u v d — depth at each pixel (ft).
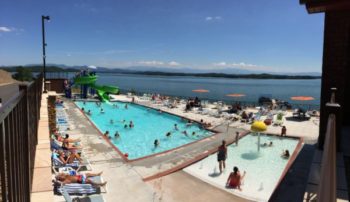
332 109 26.94
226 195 30.86
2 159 7.41
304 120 78.07
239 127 68.69
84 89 119.44
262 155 47.85
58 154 37.32
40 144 25.64
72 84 122.72
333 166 7.97
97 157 41.81
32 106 20.58
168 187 32.14
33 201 16.07
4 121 7.79
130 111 101.91
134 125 79.71
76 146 46.60
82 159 39.42
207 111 91.91
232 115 81.76
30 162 17.03
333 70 31.35
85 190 28.81
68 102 106.42
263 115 86.99
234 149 50.90
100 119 87.56
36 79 28.84
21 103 12.67
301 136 58.49
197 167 39.81
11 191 8.86
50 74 136.77
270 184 35.24
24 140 13.66
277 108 99.19
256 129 49.01
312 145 50.75
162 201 28.48
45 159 22.12
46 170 20.22
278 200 27.91
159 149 57.93
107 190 30.42
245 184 34.78
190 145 51.26
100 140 51.75
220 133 62.18
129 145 60.64
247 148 51.78
